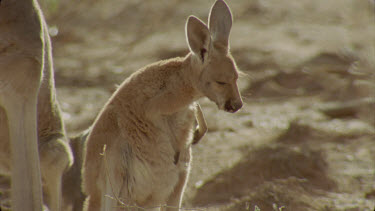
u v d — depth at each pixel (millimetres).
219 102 14242
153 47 46875
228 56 14477
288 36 51062
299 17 59406
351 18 59719
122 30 53219
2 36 11797
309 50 45375
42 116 15414
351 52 42500
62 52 45219
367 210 18953
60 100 32500
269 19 58344
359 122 29578
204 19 56469
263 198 19047
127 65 41906
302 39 49750
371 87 33844
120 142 14180
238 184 20750
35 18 12344
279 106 32438
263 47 45750
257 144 25109
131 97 14391
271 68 39531
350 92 33875
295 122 27938
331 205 19234
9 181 20469
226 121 29375
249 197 19203
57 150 15211
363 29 54969
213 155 23969
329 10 63156
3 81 11625
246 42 47750
